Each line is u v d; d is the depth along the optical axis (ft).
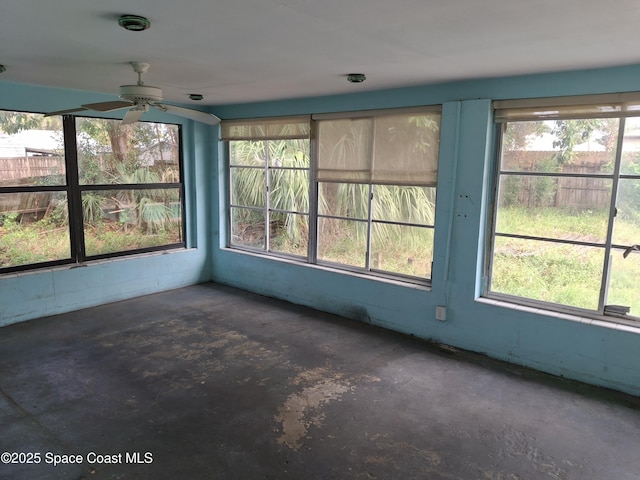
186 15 6.89
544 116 11.21
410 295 13.99
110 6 6.51
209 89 14.11
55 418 9.39
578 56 9.18
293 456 8.29
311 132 15.97
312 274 16.52
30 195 14.94
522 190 12.14
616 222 10.85
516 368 11.96
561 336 11.37
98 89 14.98
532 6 6.30
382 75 11.46
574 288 11.62
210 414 9.63
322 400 10.24
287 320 15.40
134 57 9.81
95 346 13.02
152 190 18.15
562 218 11.61
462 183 12.57
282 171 17.71
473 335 12.86
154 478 7.68
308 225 16.89
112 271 16.92
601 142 10.84
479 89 12.00
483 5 6.29
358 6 6.41
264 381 11.10
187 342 13.42
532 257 12.19
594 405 10.14
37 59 10.12
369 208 15.03
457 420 9.50
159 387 10.73
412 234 14.28
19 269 14.93
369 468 7.99
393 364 12.10
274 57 9.61
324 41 8.32
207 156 19.48
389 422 9.40
